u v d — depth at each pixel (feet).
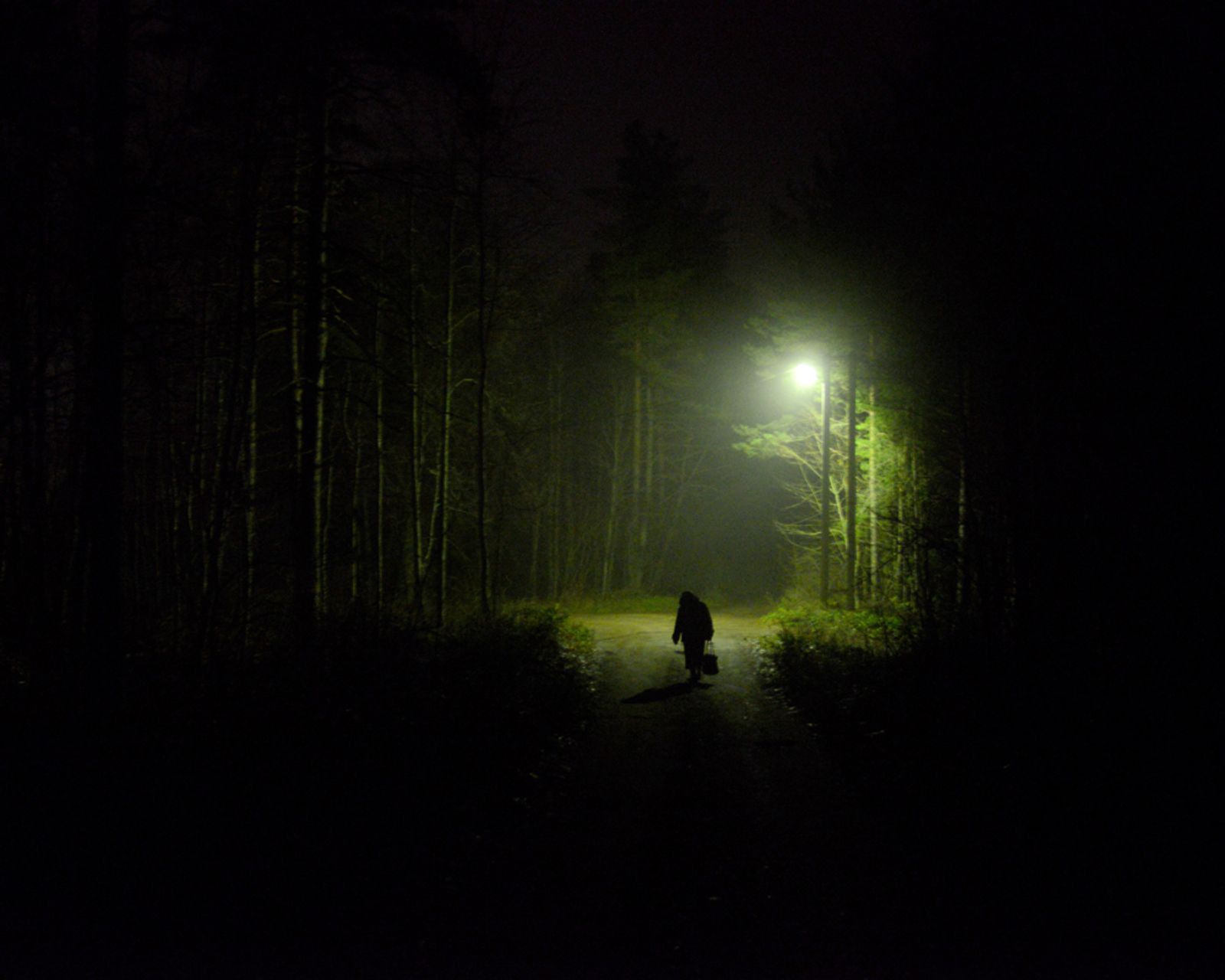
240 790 21.75
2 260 27.09
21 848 18.37
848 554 77.46
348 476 85.56
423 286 63.82
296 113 32.50
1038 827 22.04
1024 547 34.19
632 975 15.17
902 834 22.98
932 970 15.38
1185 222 30.19
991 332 36.55
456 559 111.14
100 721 23.88
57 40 27.48
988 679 31.78
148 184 26.27
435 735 29.22
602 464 144.97
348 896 18.25
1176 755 23.21
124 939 16.01
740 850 21.79
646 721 40.01
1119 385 31.17
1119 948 16.21
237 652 33.12
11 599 30.04
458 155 59.26
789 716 41.52
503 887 19.16
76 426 34.09
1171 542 28.81
